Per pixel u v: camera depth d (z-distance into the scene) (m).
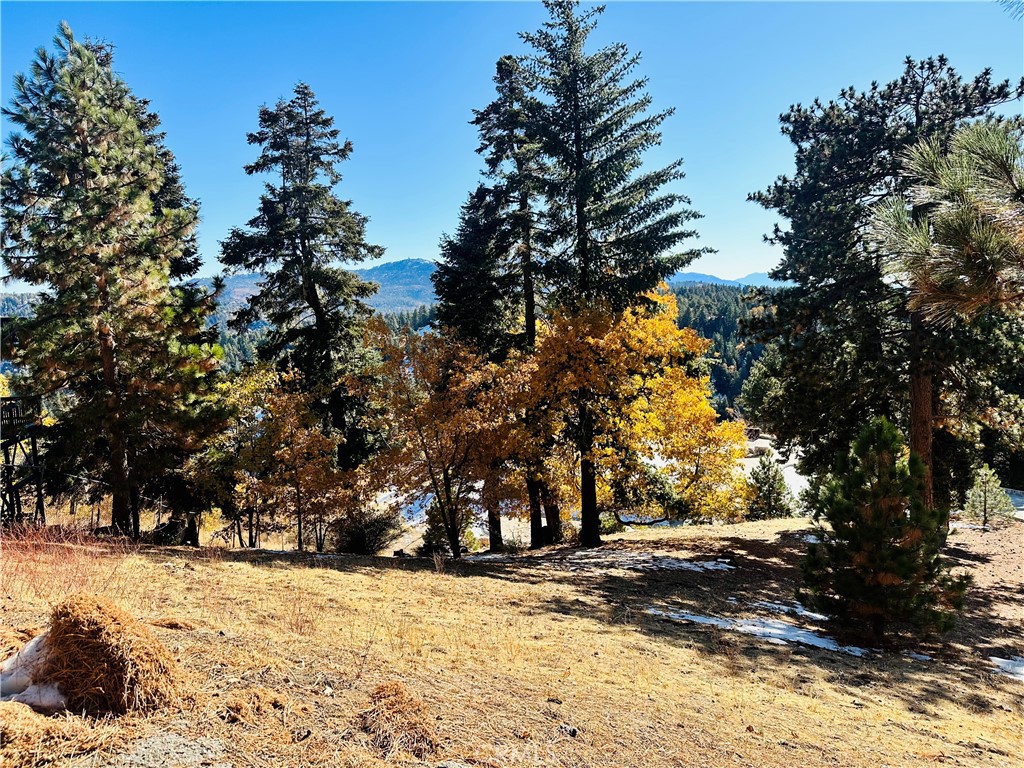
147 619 4.97
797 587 12.76
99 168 14.16
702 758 4.02
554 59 15.72
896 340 14.91
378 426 15.91
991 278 5.18
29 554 7.06
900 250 5.70
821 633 9.49
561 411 16.03
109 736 2.82
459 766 3.17
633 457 17.08
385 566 11.17
